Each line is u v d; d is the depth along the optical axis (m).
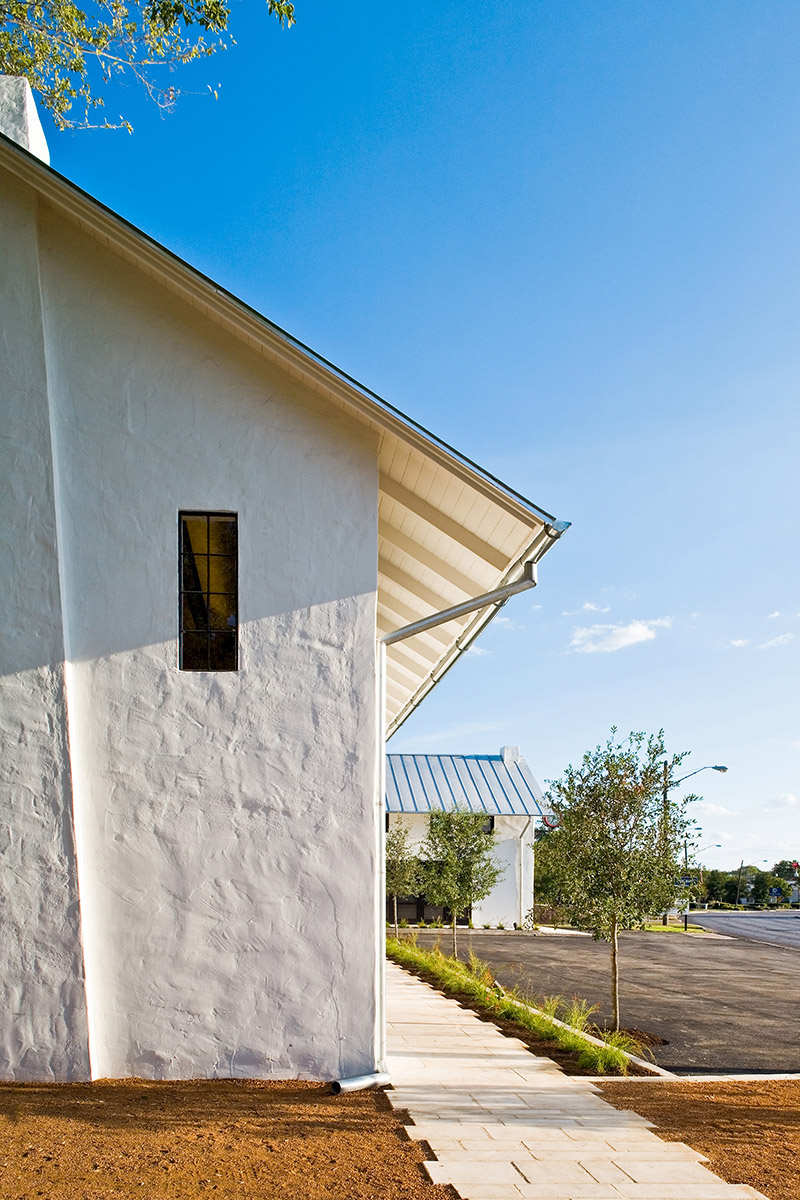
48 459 7.32
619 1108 6.77
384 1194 4.57
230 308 7.38
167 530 7.59
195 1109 6.01
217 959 7.10
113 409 7.66
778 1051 10.62
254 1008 7.08
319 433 7.90
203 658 7.68
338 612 7.71
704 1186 4.89
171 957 7.05
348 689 7.61
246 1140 5.36
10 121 7.82
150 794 7.22
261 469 7.80
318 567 7.75
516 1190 4.71
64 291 7.70
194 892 7.15
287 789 7.38
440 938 27.17
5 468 7.27
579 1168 5.12
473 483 7.61
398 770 35.28
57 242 7.72
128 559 7.50
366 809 7.44
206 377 7.82
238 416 7.82
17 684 7.07
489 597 8.19
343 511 7.84
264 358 7.88
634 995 15.46
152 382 7.74
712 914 59.31
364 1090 6.93
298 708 7.52
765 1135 6.13
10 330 7.38
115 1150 5.02
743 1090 7.92
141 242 7.23
